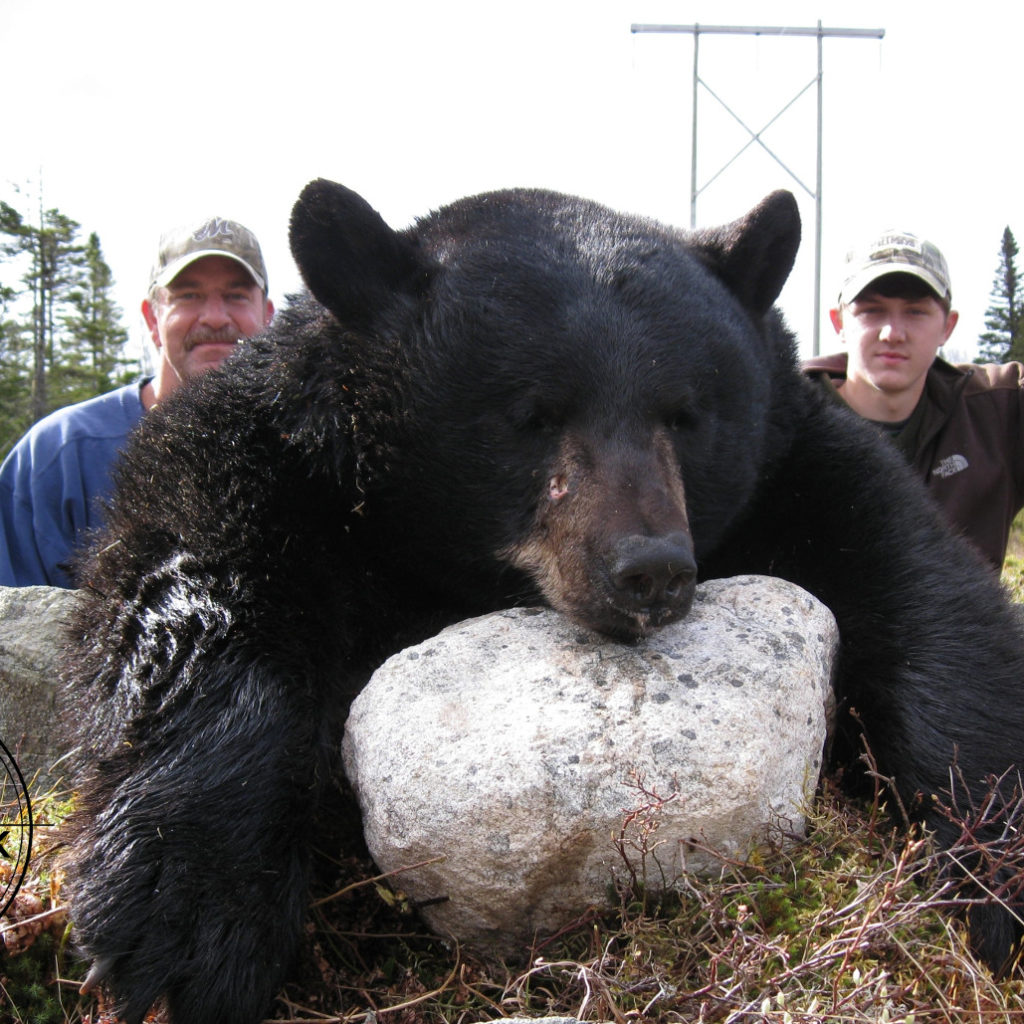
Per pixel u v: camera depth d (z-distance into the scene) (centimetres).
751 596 90
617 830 74
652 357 91
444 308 95
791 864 78
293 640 88
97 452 161
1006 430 177
